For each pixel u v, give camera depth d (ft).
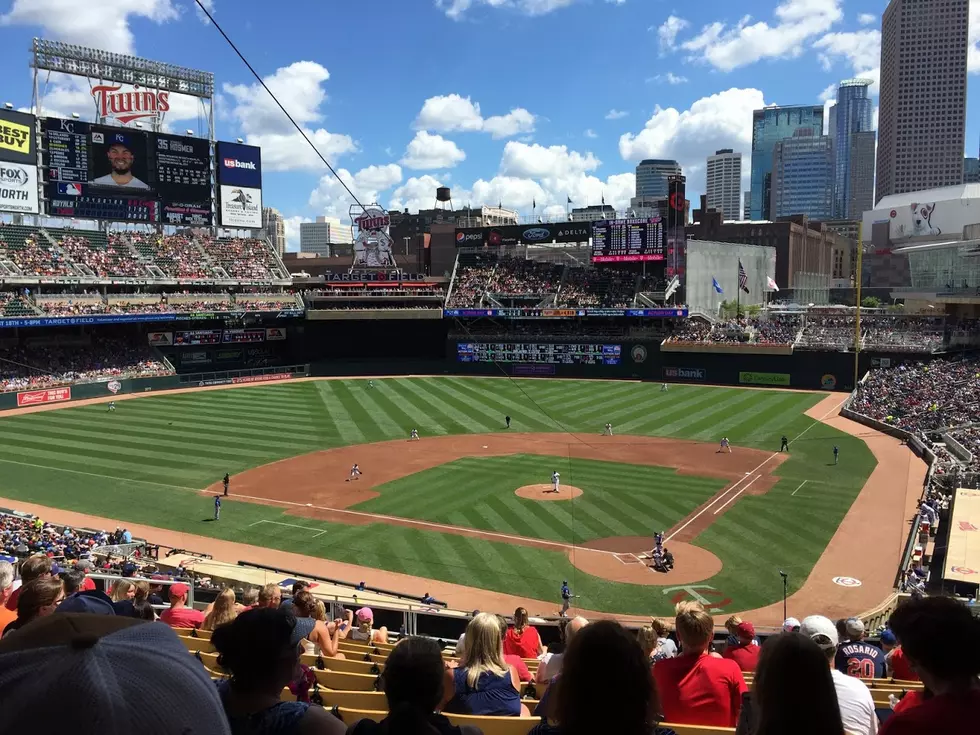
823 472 145.89
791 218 492.13
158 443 177.27
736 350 257.55
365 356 318.45
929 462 149.18
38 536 98.48
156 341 282.56
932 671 14.15
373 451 171.22
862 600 89.86
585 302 292.81
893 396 203.31
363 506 129.70
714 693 20.98
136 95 272.51
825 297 450.71
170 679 8.50
